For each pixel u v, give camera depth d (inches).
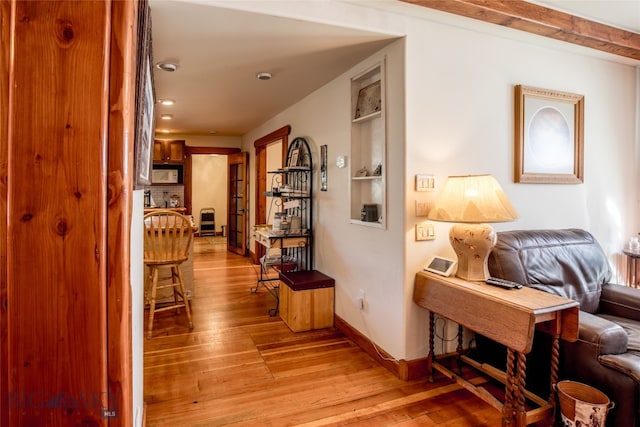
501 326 72.4
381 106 105.0
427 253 99.3
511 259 93.7
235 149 287.7
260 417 81.7
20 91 26.0
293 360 108.6
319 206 148.2
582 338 73.8
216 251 298.0
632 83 137.8
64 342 27.0
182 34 93.5
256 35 94.3
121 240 27.9
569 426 69.7
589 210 128.8
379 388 93.7
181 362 106.7
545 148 117.4
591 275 104.0
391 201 101.8
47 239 26.5
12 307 26.2
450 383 96.1
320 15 87.1
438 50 100.1
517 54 112.6
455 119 102.7
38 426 27.0
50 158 26.4
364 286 115.7
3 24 26.0
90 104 26.9
